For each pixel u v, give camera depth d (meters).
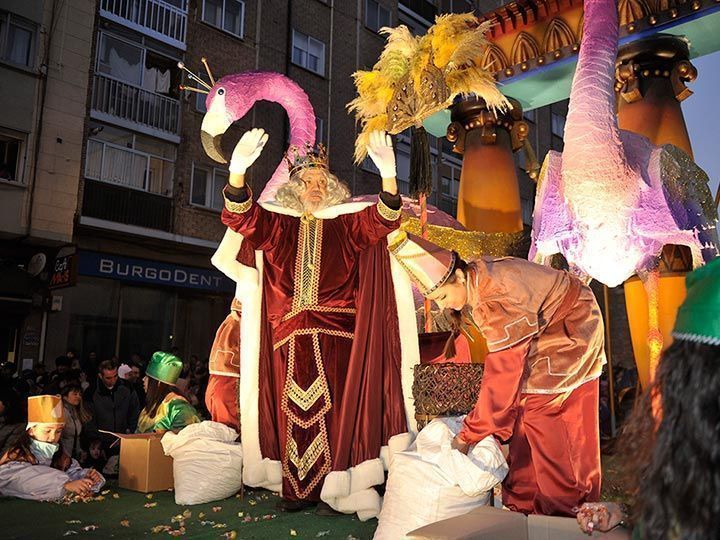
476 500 2.79
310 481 3.92
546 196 4.80
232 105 5.28
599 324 2.89
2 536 3.29
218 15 16.12
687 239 4.33
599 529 2.07
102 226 13.67
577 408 2.79
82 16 13.78
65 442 5.57
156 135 14.74
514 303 2.72
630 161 4.36
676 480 0.94
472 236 5.85
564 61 6.04
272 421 4.20
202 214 15.39
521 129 6.46
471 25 6.55
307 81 17.59
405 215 5.76
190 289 15.36
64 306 13.40
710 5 5.01
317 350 4.08
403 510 2.81
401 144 19.05
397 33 5.09
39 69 13.11
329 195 4.30
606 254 4.26
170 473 4.63
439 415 3.32
